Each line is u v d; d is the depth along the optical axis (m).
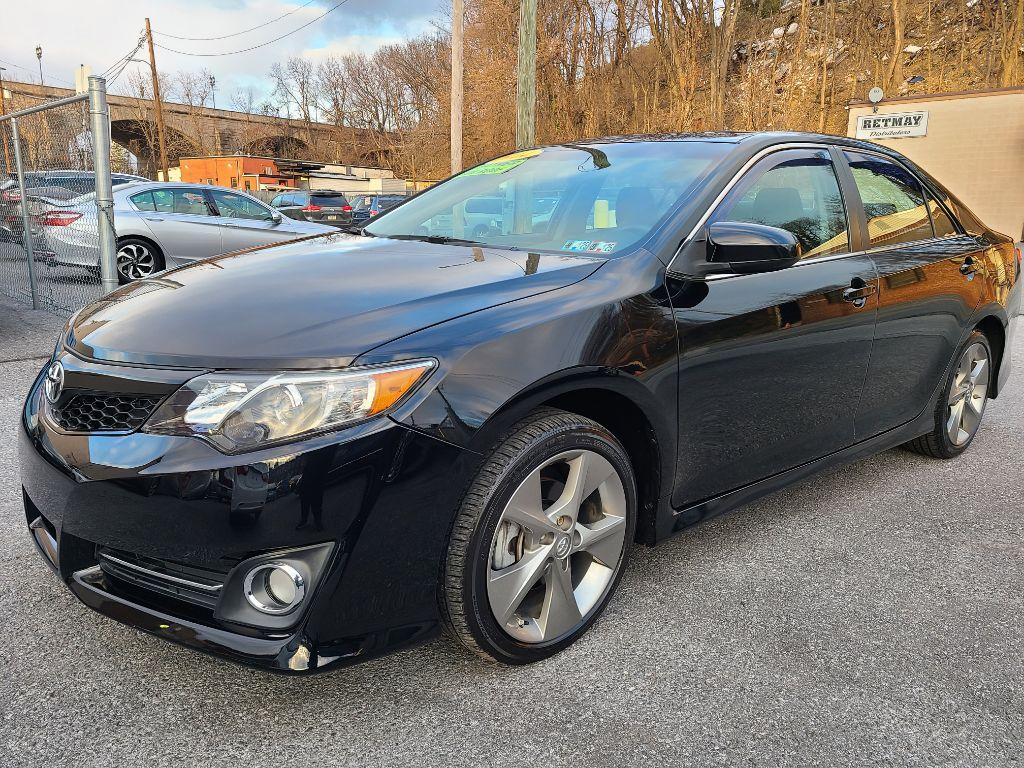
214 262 2.66
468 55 40.53
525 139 11.48
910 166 3.58
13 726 1.82
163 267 9.24
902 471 3.78
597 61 45.94
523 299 2.08
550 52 44.06
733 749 1.82
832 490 3.53
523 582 2.04
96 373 1.88
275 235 10.14
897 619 2.42
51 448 1.91
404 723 1.88
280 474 1.66
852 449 3.14
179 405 1.74
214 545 1.70
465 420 1.82
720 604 2.49
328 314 1.94
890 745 1.85
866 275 2.96
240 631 1.74
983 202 18.31
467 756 1.77
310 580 1.72
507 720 1.90
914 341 3.29
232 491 1.67
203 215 9.59
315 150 75.38
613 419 2.32
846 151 3.18
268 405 1.70
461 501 1.88
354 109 75.00
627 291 2.21
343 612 1.75
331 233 3.23
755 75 44.25
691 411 2.36
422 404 1.78
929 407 3.59
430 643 2.22
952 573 2.74
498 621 1.99
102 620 2.28
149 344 1.89
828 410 2.91
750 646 2.25
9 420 4.13
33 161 7.05
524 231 2.77
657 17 42.72
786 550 2.90
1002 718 1.96
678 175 2.67
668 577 2.66
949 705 2.00
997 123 17.84
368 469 1.72
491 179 3.22
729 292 2.44
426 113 57.12
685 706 1.97
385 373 1.75
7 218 7.84
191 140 65.69
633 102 45.69
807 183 2.91
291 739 1.81
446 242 2.80
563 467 2.13
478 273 2.27
